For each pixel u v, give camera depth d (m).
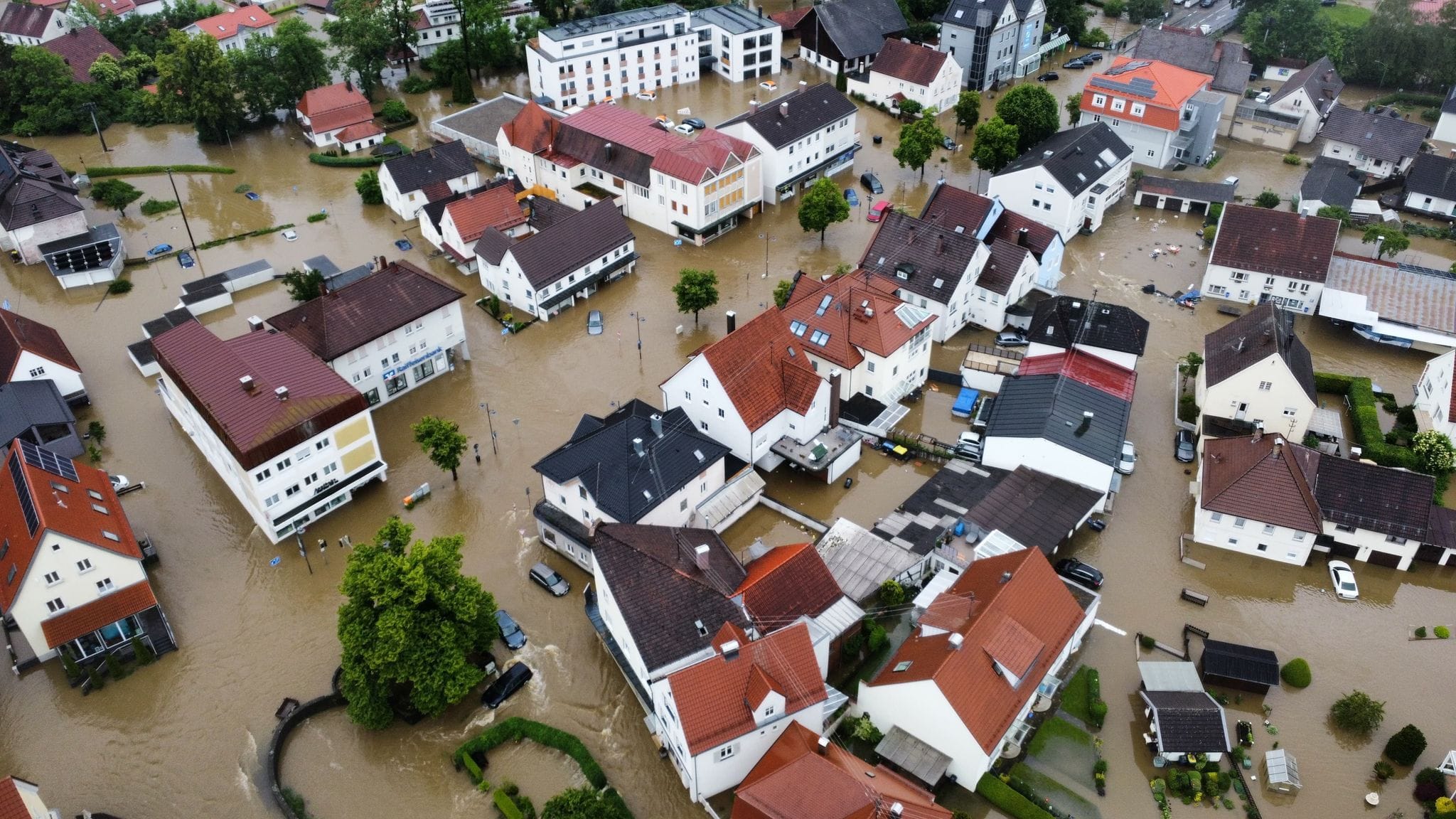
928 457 94.69
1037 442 86.31
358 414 87.00
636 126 137.75
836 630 71.50
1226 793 66.19
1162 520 88.00
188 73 154.38
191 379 87.25
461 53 172.88
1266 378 91.44
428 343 103.88
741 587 71.38
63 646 73.69
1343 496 82.94
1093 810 65.06
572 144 138.25
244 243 131.75
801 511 89.44
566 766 68.69
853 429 95.62
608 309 117.38
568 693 73.88
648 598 69.88
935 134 139.62
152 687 74.81
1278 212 114.31
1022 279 111.44
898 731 66.56
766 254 128.25
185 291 117.56
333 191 145.50
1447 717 71.31
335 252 129.50
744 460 91.38
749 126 135.50
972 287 110.88
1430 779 66.00
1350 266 116.12
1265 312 96.75
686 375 90.94
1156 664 72.88
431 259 127.94
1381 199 139.62
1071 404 89.94
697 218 127.00
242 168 151.88
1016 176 127.44
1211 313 115.31
